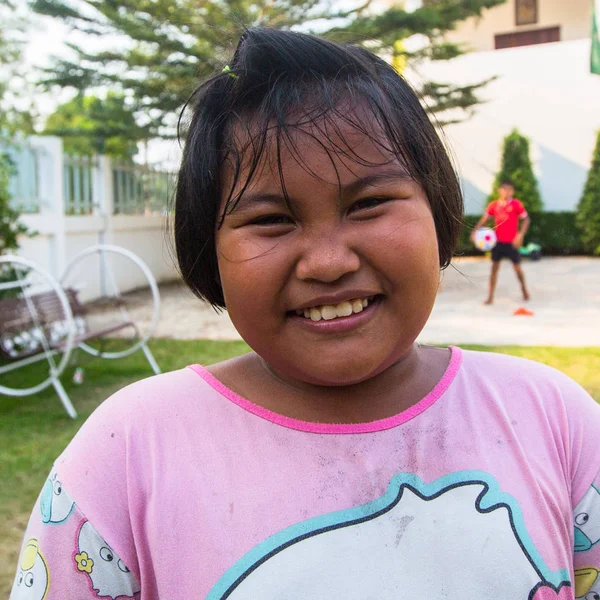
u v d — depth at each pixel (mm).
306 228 716
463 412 844
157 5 8508
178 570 745
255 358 884
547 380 912
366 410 823
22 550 814
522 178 13609
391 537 750
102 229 8836
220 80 799
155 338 6039
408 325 752
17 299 4250
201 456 792
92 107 9859
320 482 771
